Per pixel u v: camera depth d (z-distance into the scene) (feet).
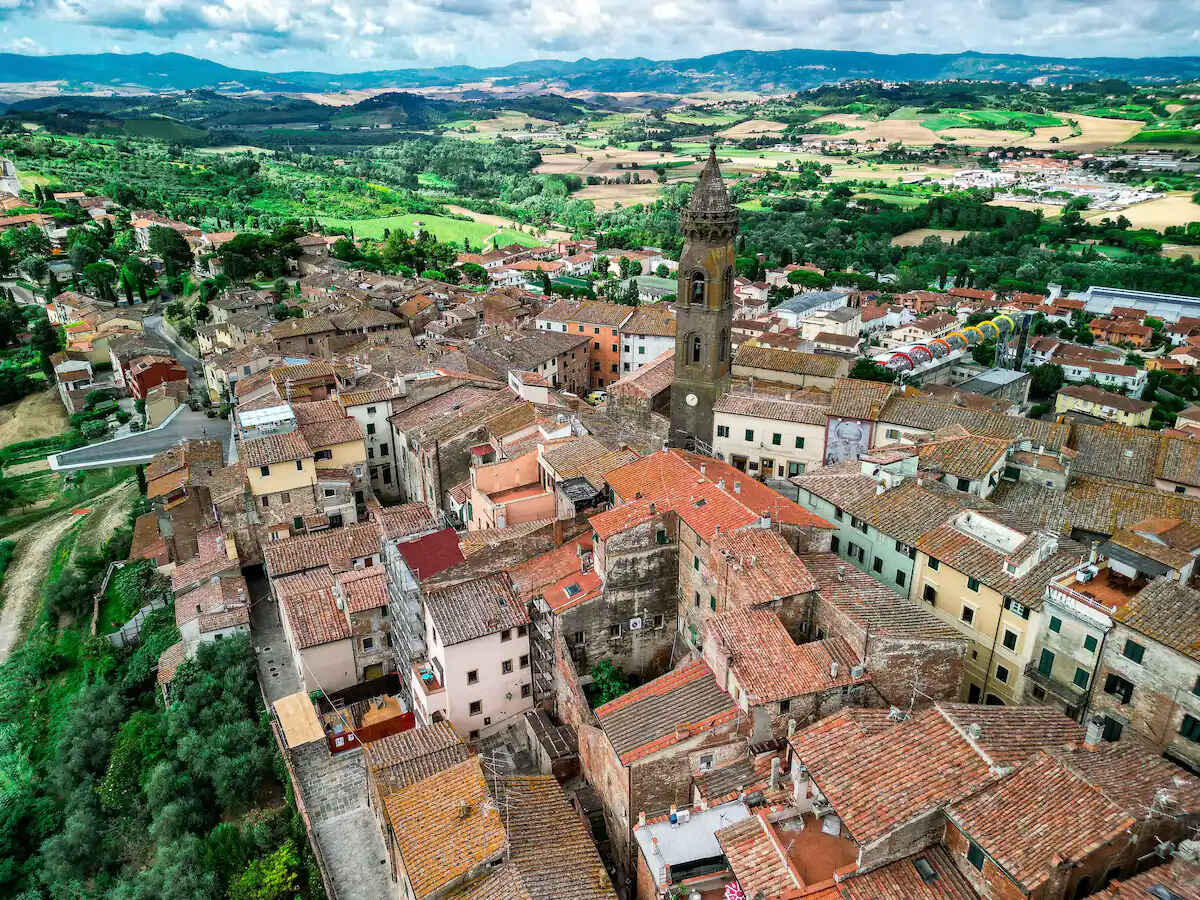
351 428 325.83
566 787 188.44
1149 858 119.14
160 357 517.14
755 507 201.77
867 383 308.19
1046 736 140.87
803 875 130.72
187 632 257.75
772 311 650.02
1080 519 233.55
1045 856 114.83
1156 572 171.83
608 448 257.34
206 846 195.00
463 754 184.44
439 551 211.00
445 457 296.30
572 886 148.46
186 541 305.32
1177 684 152.05
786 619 177.58
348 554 262.06
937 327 625.82
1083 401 492.13
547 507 248.52
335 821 192.03
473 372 406.21
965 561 192.75
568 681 191.01
